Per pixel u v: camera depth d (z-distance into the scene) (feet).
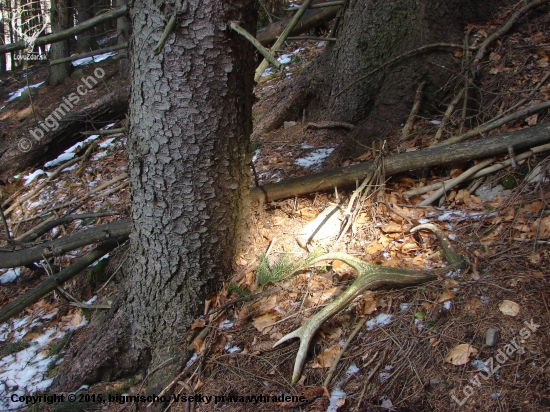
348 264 10.62
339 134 18.17
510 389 7.86
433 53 16.94
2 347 13.76
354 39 18.15
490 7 18.42
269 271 11.28
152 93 9.80
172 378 10.43
